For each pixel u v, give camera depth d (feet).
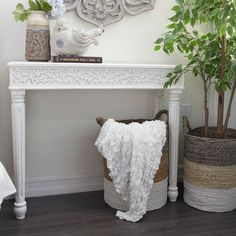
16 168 4.54
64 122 5.67
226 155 4.84
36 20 4.63
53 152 5.68
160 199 5.09
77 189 5.83
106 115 5.89
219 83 4.92
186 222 4.66
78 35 4.59
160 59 5.96
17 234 4.27
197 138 4.97
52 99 5.54
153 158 4.64
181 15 4.51
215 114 6.24
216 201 4.95
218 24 4.20
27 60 4.79
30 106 5.45
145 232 4.36
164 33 5.39
